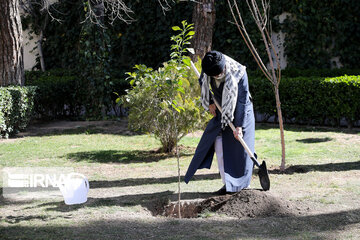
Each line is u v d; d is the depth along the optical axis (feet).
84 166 21.27
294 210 13.21
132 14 46.32
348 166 19.44
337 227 11.56
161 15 45.24
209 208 13.69
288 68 39.19
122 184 17.65
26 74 46.91
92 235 11.19
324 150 23.13
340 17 39.37
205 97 15.21
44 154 23.84
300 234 11.00
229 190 14.44
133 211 13.62
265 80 33.68
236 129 14.60
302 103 31.71
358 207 13.38
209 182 17.70
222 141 14.98
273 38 41.63
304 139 26.66
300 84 31.55
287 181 17.30
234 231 11.34
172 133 23.40
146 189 16.74
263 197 13.52
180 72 14.84
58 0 49.06
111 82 37.24
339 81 29.66
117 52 47.67
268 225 11.78
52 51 50.39
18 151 24.61
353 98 29.25
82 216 13.03
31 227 11.94
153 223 12.15
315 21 40.06
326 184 16.53
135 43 46.60
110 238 10.94
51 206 14.29
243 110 14.53
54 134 30.76
